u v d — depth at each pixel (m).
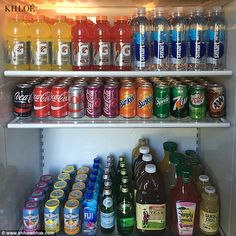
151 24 1.24
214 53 1.25
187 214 1.31
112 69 1.24
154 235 1.33
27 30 1.23
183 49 1.24
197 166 1.55
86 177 1.58
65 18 1.29
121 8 1.55
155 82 1.38
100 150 1.72
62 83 1.35
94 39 1.22
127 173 1.57
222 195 1.34
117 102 1.29
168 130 1.70
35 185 1.57
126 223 1.34
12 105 1.28
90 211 1.34
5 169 1.20
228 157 1.26
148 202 1.33
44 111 1.28
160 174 1.50
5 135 1.20
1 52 1.16
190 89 1.29
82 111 1.29
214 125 1.23
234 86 1.19
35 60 1.22
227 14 1.25
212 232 1.32
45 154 1.72
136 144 1.71
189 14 1.27
